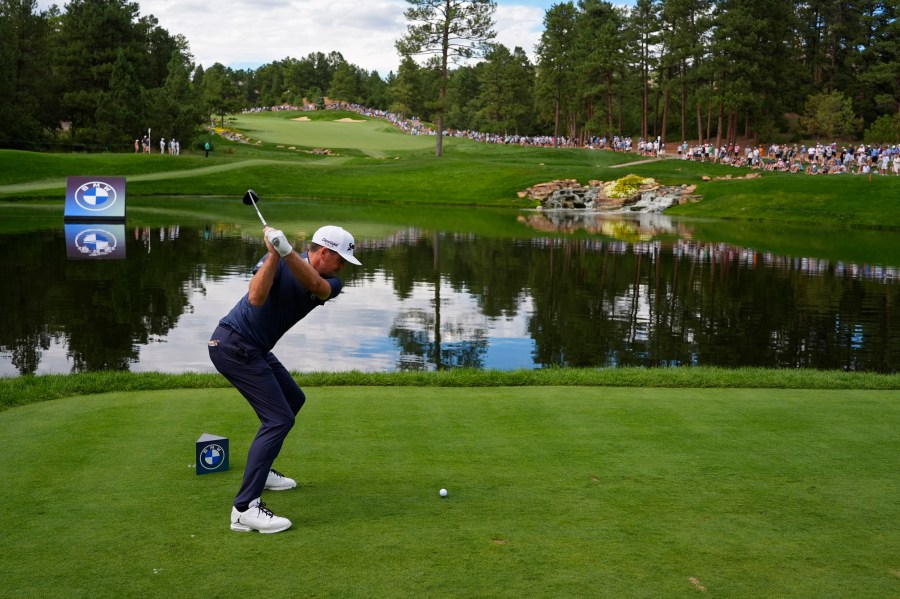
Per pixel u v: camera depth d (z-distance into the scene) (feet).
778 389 26.99
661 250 88.79
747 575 12.00
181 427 20.40
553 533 13.52
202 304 50.06
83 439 19.17
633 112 367.04
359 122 387.75
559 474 16.89
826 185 151.84
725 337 45.03
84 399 23.97
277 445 14.05
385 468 17.24
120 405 22.99
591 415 22.38
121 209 108.27
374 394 25.11
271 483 15.66
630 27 286.66
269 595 11.05
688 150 234.79
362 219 118.83
